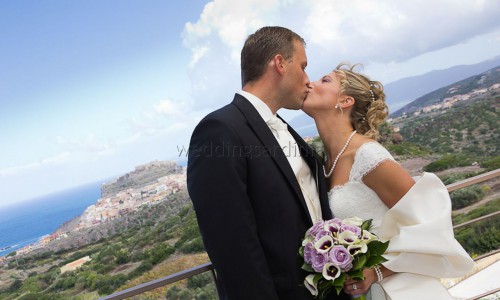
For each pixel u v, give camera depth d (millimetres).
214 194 1547
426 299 1838
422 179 1883
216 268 1566
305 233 1757
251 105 1795
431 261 1841
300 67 1896
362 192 2018
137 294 1995
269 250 1668
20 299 15992
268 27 1913
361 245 1685
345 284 1796
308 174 2020
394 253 1861
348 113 2281
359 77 2268
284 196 1699
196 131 1662
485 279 3406
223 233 1526
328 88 2242
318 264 1657
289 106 1951
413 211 1858
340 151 2209
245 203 1566
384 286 1877
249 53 1877
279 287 1669
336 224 1765
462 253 1803
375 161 1968
